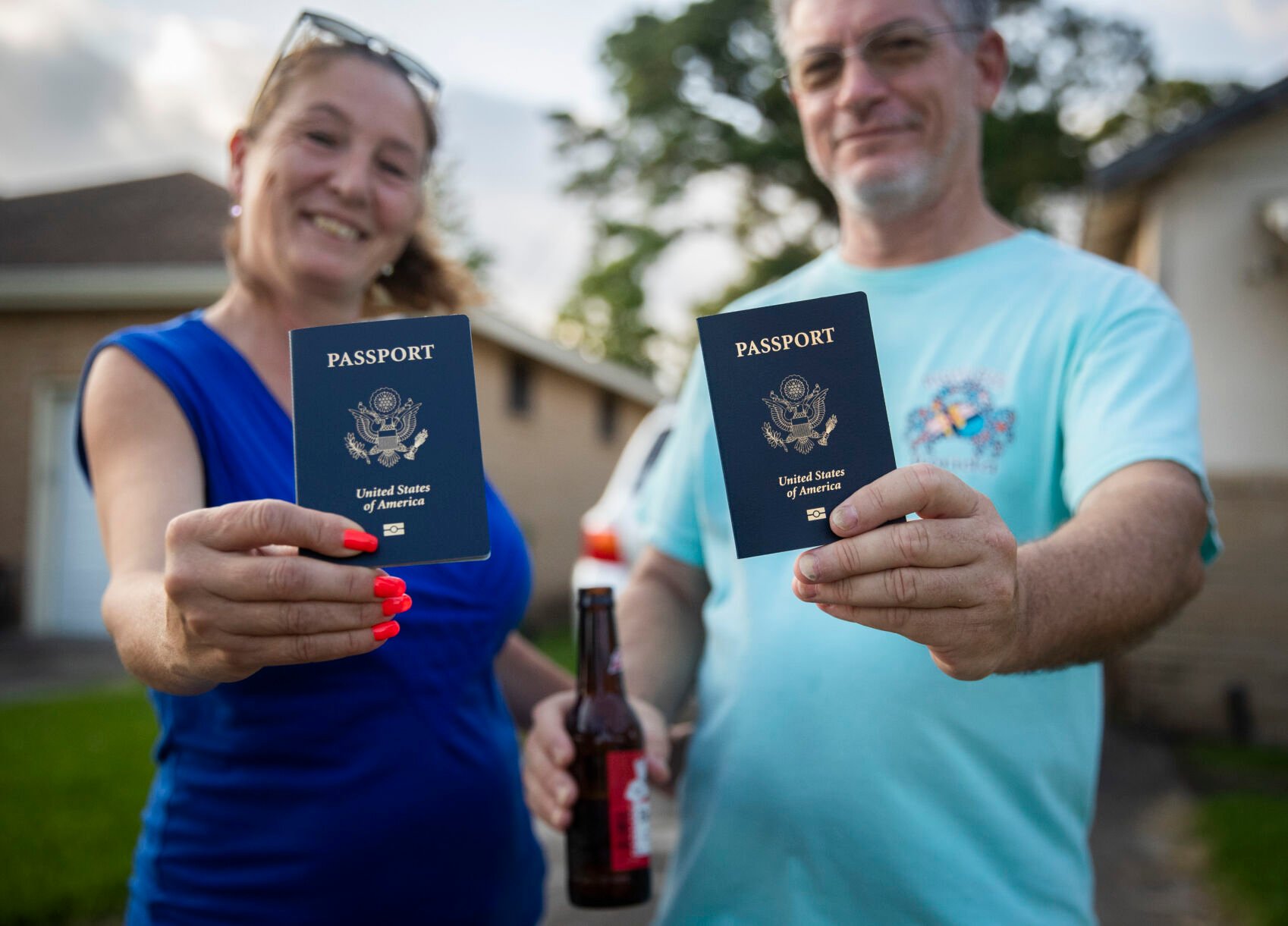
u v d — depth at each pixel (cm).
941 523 99
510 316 1262
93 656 912
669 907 171
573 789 155
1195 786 517
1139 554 123
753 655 163
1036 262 164
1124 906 351
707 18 1744
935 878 144
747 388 110
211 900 144
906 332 167
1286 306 698
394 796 149
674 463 192
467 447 109
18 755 525
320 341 110
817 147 182
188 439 144
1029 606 109
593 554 516
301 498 107
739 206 1936
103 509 140
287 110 162
